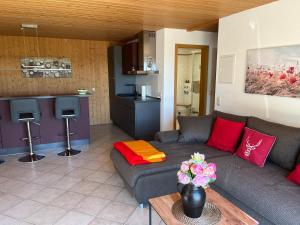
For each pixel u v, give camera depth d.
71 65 6.17
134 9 3.23
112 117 6.67
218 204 1.85
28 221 2.34
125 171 2.65
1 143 4.21
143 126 4.95
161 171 2.58
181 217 1.69
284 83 2.83
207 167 1.62
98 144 4.86
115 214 2.45
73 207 2.58
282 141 2.41
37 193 2.88
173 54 4.77
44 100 4.39
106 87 6.71
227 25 3.65
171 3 2.96
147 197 2.51
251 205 1.99
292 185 2.04
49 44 5.87
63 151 4.43
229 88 3.71
